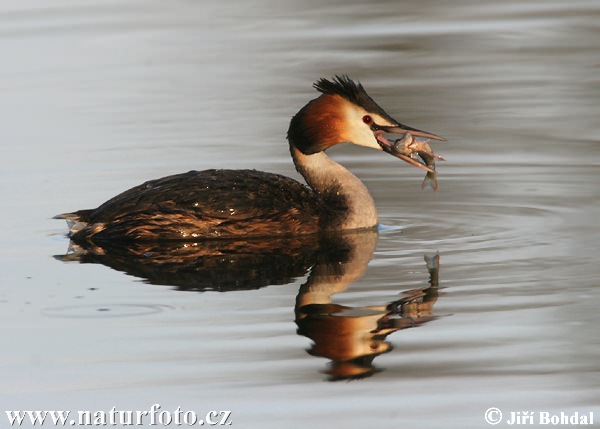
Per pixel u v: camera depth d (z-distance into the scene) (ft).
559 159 53.78
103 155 55.67
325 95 46.42
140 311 35.99
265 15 85.51
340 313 35.45
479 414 29.19
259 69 71.41
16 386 31.22
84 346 33.47
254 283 38.55
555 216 45.98
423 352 32.76
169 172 52.85
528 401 29.81
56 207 48.06
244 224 43.52
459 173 52.60
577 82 66.49
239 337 33.86
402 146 45.44
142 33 80.07
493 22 81.41
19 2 88.48
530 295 36.47
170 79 69.97
